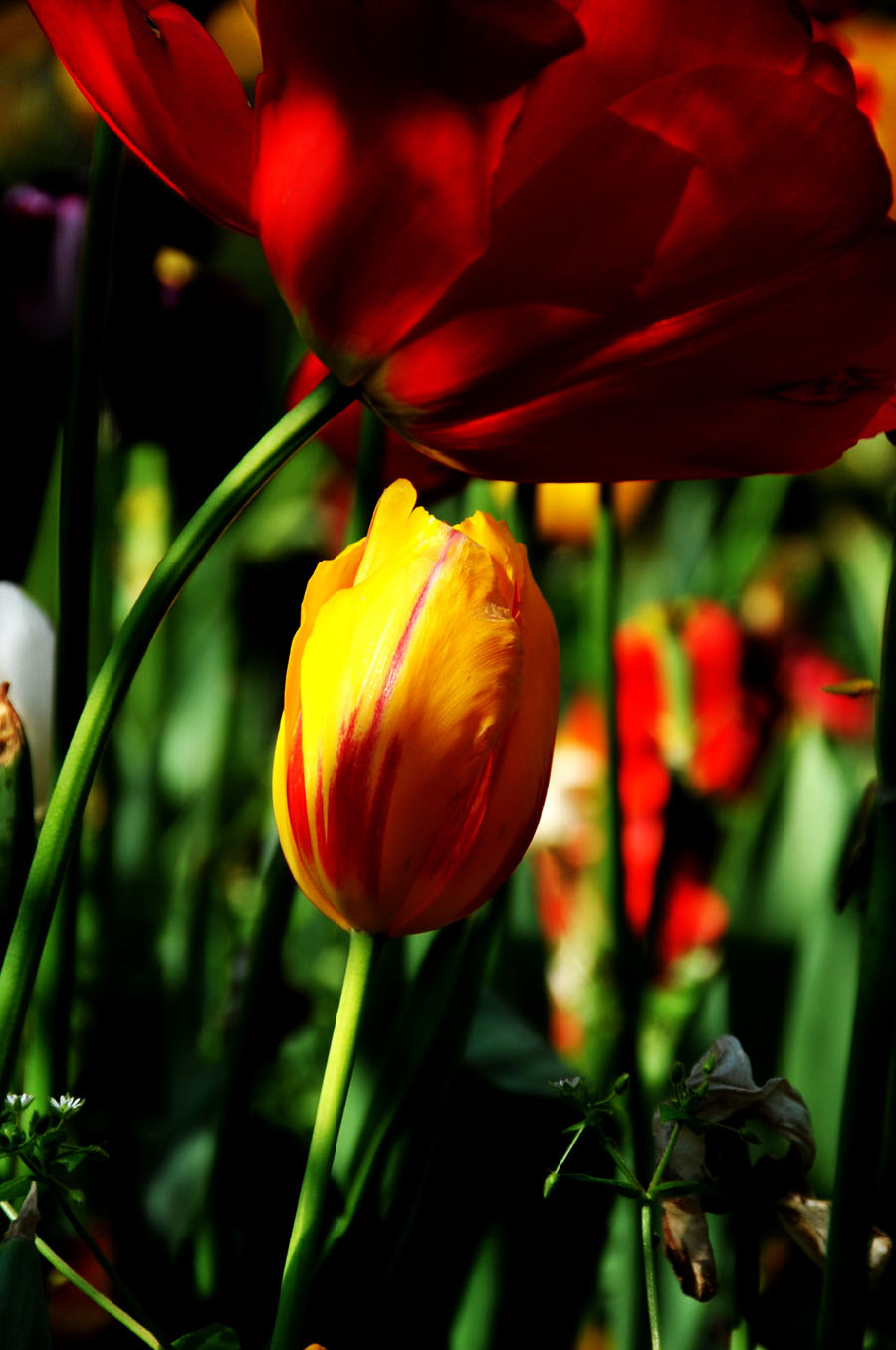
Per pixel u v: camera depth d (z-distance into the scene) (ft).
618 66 1.82
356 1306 2.22
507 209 1.84
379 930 1.93
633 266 1.85
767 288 1.86
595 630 2.53
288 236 1.86
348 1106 2.37
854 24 2.37
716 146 1.82
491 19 1.79
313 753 1.90
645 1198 2.00
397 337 1.88
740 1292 2.07
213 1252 2.23
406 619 1.89
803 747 2.99
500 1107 2.36
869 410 1.91
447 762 1.89
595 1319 2.55
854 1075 1.95
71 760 1.87
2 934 2.06
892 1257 2.14
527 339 1.87
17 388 2.57
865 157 1.82
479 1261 2.31
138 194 2.56
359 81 1.82
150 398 2.66
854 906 2.59
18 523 2.70
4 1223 2.08
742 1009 2.69
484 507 2.53
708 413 1.90
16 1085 2.61
